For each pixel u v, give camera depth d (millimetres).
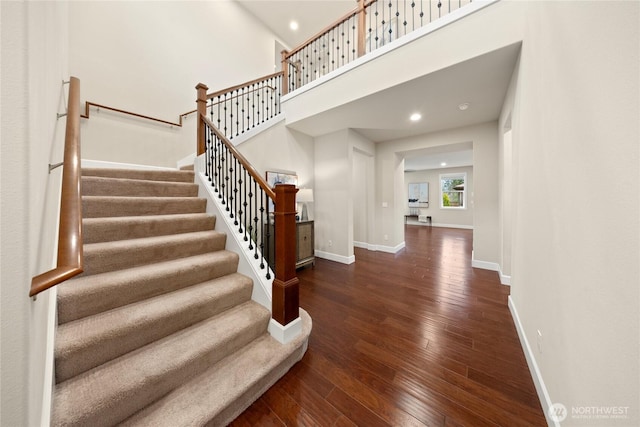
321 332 2033
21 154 582
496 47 1909
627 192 690
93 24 2871
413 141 4559
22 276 585
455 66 2139
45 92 923
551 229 1243
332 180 4324
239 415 1269
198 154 2895
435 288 2992
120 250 1637
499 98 2793
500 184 3328
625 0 702
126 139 3133
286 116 3877
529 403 1323
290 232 1683
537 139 1471
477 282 3180
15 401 573
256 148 3557
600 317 805
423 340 1911
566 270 1061
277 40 5426
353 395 1391
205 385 1263
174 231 2152
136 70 3232
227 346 1468
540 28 1420
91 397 1004
